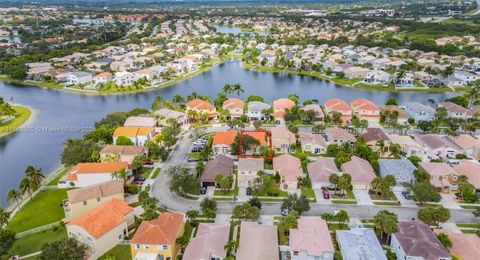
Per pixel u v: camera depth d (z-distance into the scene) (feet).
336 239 257.55
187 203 311.27
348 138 423.23
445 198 318.86
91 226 249.34
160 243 237.86
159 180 349.82
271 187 336.49
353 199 314.96
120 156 373.61
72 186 340.59
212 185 338.95
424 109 516.32
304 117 507.30
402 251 230.89
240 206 276.41
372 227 274.77
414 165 363.56
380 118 515.50
